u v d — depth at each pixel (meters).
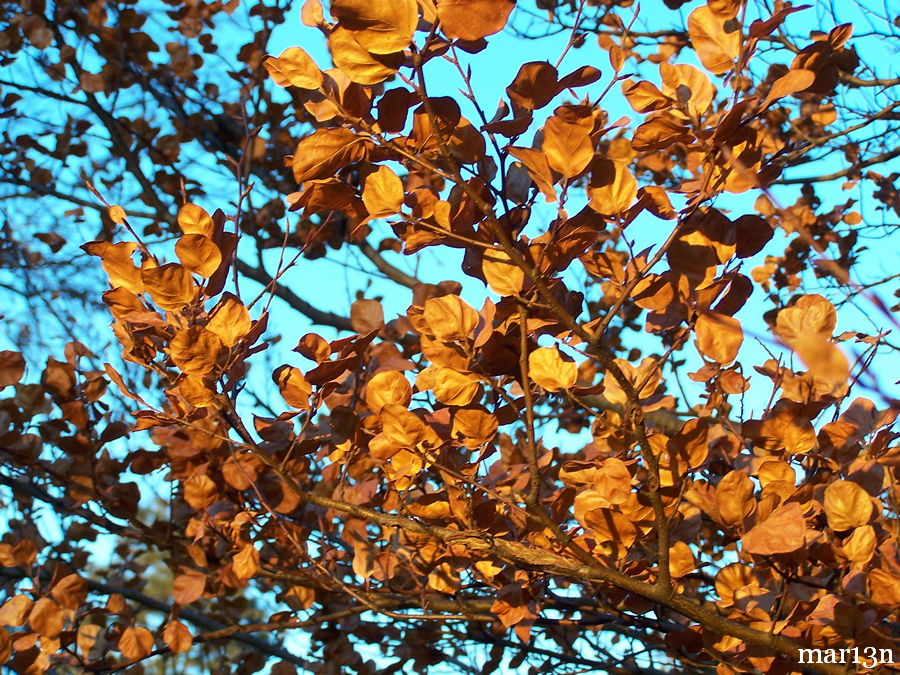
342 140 1.01
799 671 1.10
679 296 1.06
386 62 0.97
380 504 1.27
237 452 1.35
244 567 1.28
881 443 1.12
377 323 1.29
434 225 1.04
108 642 1.42
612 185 1.03
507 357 1.08
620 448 1.18
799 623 1.09
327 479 1.38
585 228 1.04
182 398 1.12
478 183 1.03
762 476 1.11
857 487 1.09
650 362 1.18
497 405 1.10
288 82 1.01
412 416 1.08
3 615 1.37
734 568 1.12
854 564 1.11
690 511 1.16
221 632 1.42
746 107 1.00
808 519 1.14
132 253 1.08
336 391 1.28
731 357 1.06
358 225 1.04
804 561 1.14
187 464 1.38
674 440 1.09
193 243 1.06
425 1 0.99
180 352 1.07
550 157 1.01
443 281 1.15
